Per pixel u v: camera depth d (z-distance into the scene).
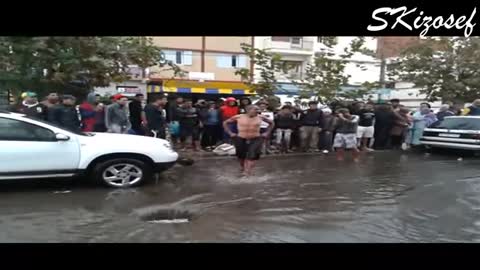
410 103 24.36
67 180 8.48
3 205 6.69
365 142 14.41
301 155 13.12
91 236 5.29
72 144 7.65
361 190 8.22
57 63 11.06
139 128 11.59
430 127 14.38
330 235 5.46
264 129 12.73
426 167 11.22
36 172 7.46
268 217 6.22
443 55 19.22
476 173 10.32
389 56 30.73
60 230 5.50
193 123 13.05
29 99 9.90
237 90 27.50
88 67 11.47
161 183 8.54
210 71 32.28
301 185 8.60
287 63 15.52
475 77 18.89
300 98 15.33
